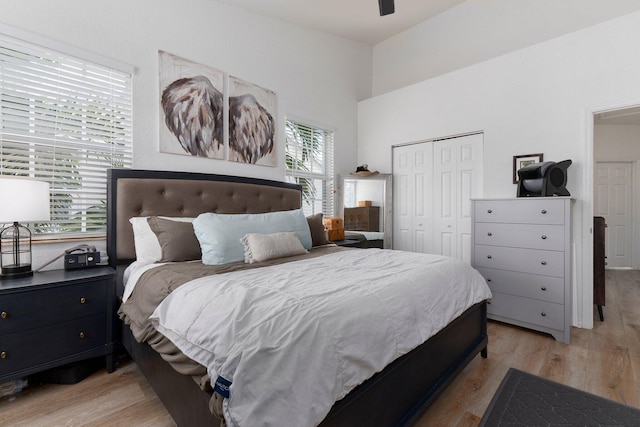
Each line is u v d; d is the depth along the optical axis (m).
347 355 1.04
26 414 1.57
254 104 3.30
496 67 3.27
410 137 4.01
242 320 1.05
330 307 1.13
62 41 2.14
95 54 2.28
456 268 1.96
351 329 1.10
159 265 1.98
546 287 2.59
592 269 2.73
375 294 1.33
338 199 4.25
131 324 1.66
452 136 3.65
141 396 1.73
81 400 1.69
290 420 0.83
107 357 1.97
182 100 2.74
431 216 3.86
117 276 2.23
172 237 2.16
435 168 3.83
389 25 4.35
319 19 3.83
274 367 0.89
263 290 1.28
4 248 1.93
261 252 2.13
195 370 1.11
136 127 2.50
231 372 0.89
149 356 1.57
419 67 4.45
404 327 1.32
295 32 3.78
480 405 1.67
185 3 2.79
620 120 5.12
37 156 2.11
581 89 2.76
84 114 2.28
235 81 3.14
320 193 4.13
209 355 1.07
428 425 1.51
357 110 4.63
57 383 1.84
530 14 3.59
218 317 1.12
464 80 3.51
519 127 3.11
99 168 2.37
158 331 1.41
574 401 1.70
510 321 2.80
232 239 2.15
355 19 3.99
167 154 2.68
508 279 2.81
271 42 3.51
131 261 2.34
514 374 1.98
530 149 3.04
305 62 3.89
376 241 4.17
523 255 2.72
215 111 2.97
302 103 3.84
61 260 2.17
